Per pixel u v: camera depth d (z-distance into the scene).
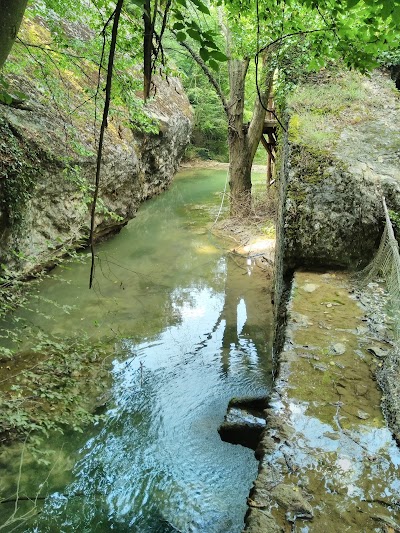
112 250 9.39
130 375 5.03
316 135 5.53
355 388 2.98
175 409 4.46
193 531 3.12
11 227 6.15
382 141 5.48
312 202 4.94
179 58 21.38
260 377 5.04
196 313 6.64
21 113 6.93
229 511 3.26
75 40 5.55
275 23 4.03
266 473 2.31
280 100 7.19
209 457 3.77
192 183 18.88
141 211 13.42
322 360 3.26
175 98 19.02
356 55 3.06
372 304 4.08
